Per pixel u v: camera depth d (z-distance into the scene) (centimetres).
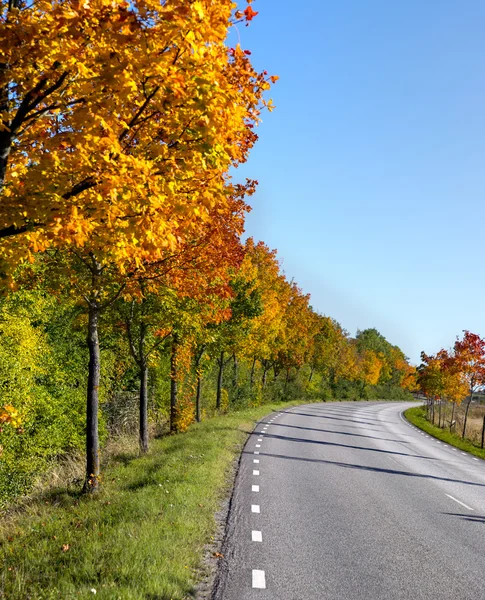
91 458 1193
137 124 514
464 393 4025
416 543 795
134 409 2791
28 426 1756
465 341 3322
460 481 1465
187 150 504
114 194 458
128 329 1717
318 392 7006
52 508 1063
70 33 409
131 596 480
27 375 1708
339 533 815
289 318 5034
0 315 1631
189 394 2639
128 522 747
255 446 1808
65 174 484
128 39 418
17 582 536
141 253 609
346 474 1380
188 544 677
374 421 3906
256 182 1034
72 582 532
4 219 464
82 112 450
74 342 2400
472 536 864
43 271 1070
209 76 462
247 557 672
